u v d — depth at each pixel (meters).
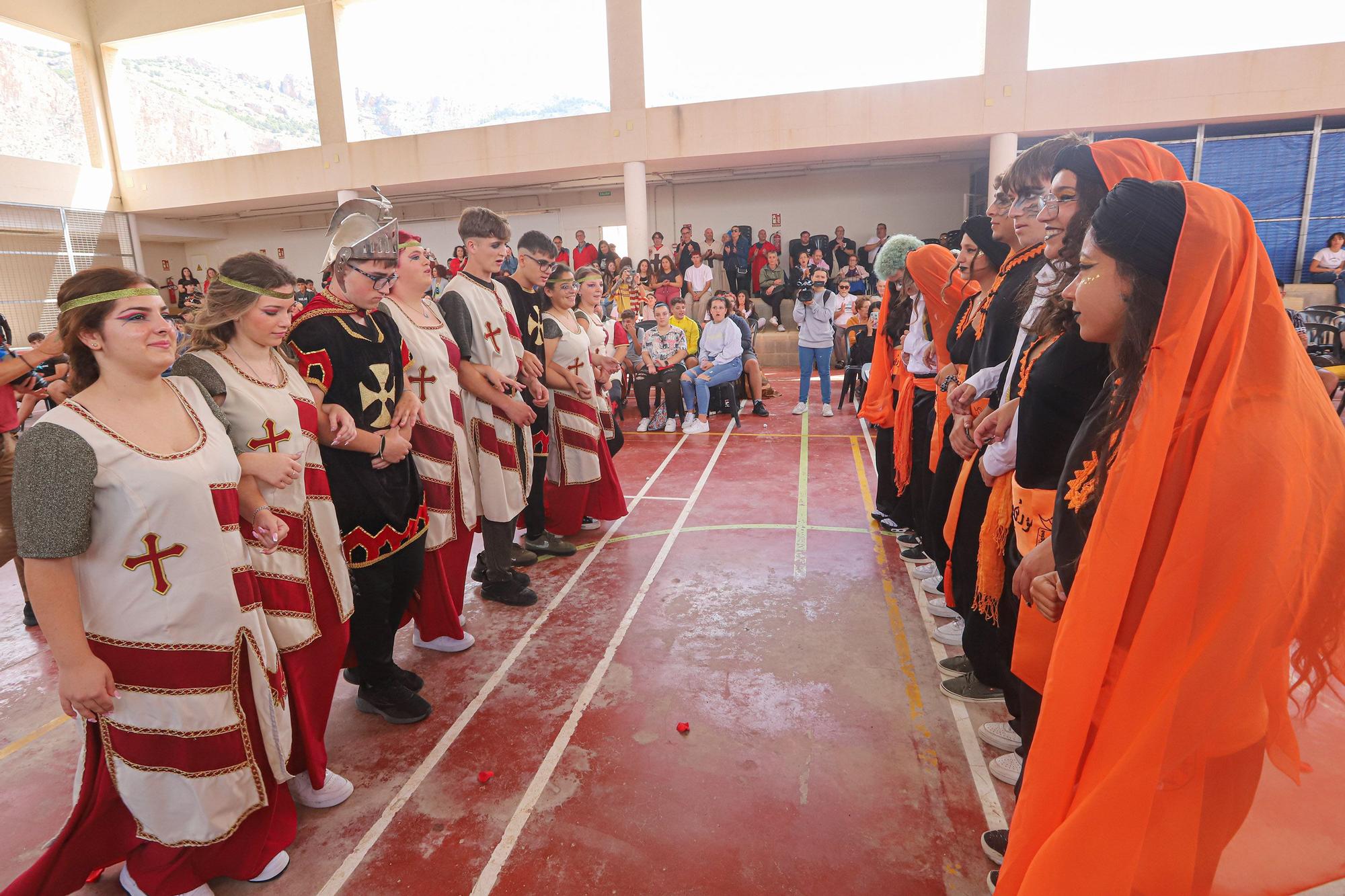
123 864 2.08
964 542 2.42
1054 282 1.75
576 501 4.42
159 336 1.69
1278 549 1.00
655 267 12.94
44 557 1.58
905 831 2.08
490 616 3.56
